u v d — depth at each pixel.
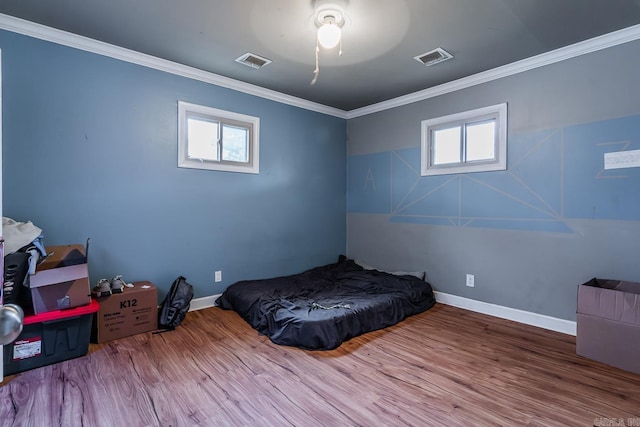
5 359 2.03
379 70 3.13
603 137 2.55
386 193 4.13
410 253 3.88
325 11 2.17
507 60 2.91
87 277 2.33
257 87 3.60
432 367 2.19
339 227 4.57
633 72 2.42
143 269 2.97
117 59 2.79
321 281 3.73
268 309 2.79
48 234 2.51
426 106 3.70
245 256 3.65
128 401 1.79
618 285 2.46
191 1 2.09
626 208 2.46
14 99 2.37
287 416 1.68
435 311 3.33
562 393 1.88
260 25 2.37
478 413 1.71
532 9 2.15
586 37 2.51
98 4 2.13
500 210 3.13
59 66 2.53
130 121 2.87
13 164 2.37
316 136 4.27
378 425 1.62
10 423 1.61
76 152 2.62
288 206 4.01
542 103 2.85
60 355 2.20
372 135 4.29
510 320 3.06
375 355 2.36
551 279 2.83
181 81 3.15
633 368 2.10
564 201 2.75
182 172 3.18
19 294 2.16
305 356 2.34
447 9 2.14
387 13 2.19
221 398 1.83
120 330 2.59
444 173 3.53
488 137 3.24
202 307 3.34
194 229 3.27
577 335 2.35
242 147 3.64
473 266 3.33
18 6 2.16
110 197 2.79
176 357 2.30
